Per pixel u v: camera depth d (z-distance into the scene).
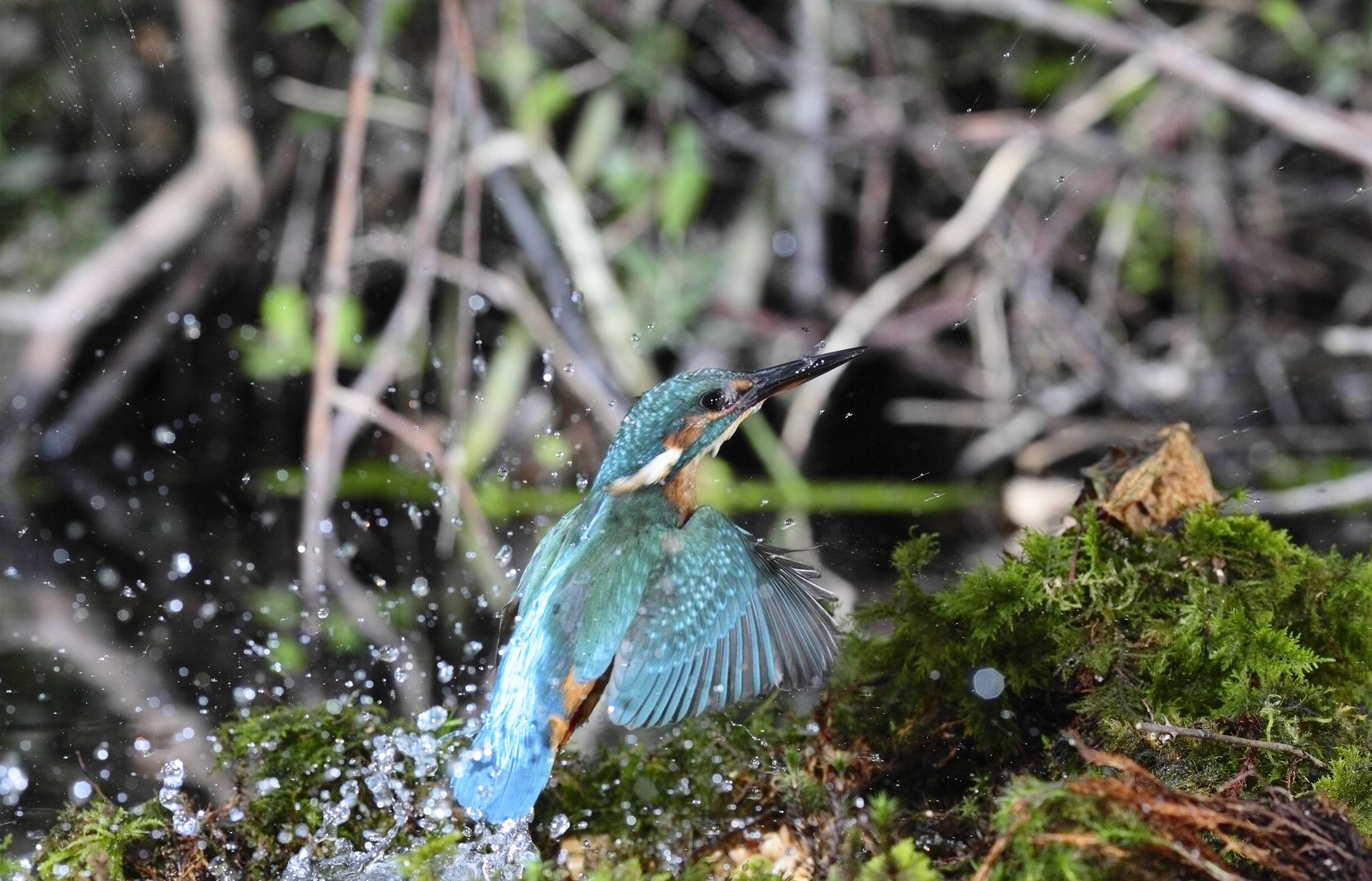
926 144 13.11
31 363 12.56
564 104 13.44
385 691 8.33
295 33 13.38
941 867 5.20
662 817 6.14
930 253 12.73
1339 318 12.93
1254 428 12.70
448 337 12.78
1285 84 13.09
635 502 6.50
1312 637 5.65
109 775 7.06
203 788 6.70
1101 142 12.90
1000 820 4.52
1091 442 12.74
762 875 5.26
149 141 13.20
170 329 12.92
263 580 10.77
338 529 11.66
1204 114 12.96
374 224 13.27
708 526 6.20
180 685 8.44
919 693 5.92
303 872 5.95
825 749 5.97
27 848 6.38
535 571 6.56
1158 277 13.23
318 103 13.12
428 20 13.23
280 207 13.27
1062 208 13.09
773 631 5.92
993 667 5.71
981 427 12.81
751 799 6.15
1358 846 4.36
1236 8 12.85
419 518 11.77
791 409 12.61
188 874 5.93
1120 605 5.67
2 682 8.43
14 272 12.86
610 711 5.91
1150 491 5.98
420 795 6.23
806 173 13.11
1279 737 5.26
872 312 12.77
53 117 13.09
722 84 13.59
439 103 12.35
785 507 12.09
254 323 13.15
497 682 6.05
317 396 11.45
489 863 5.88
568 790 6.26
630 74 13.21
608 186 13.05
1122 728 5.37
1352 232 13.01
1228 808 4.44
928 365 12.98
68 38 12.98
